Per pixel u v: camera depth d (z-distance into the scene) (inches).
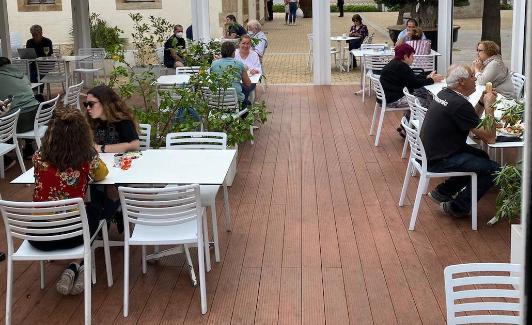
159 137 255.9
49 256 166.4
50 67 476.4
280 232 229.1
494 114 247.4
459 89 224.5
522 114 212.7
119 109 211.2
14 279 198.8
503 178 193.5
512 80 333.1
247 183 282.4
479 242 217.2
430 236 222.8
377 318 171.9
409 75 332.5
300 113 416.5
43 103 301.4
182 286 191.9
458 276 194.2
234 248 216.7
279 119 400.8
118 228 223.9
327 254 210.7
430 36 580.4
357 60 629.9
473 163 222.8
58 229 163.6
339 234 226.4
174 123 266.1
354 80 546.0
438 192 238.2
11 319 173.6
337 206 253.1
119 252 214.7
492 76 309.0
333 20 1079.6
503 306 124.3
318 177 289.0
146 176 186.4
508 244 214.7
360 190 270.8
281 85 520.4
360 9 1275.8
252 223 237.8
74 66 531.5
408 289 187.0
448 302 124.7
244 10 863.1
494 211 242.5
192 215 173.6
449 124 222.5
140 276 198.7
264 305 179.9
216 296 185.2
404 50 333.4
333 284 190.7
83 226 165.5
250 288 189.5
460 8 485.1
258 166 306.7
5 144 286.2
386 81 334.3
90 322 167.5
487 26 449.7
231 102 310.2
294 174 293.9
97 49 523.5
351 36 593.9
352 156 320.2
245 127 269.9
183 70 394.9
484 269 124.0
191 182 181.2
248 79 345.1
